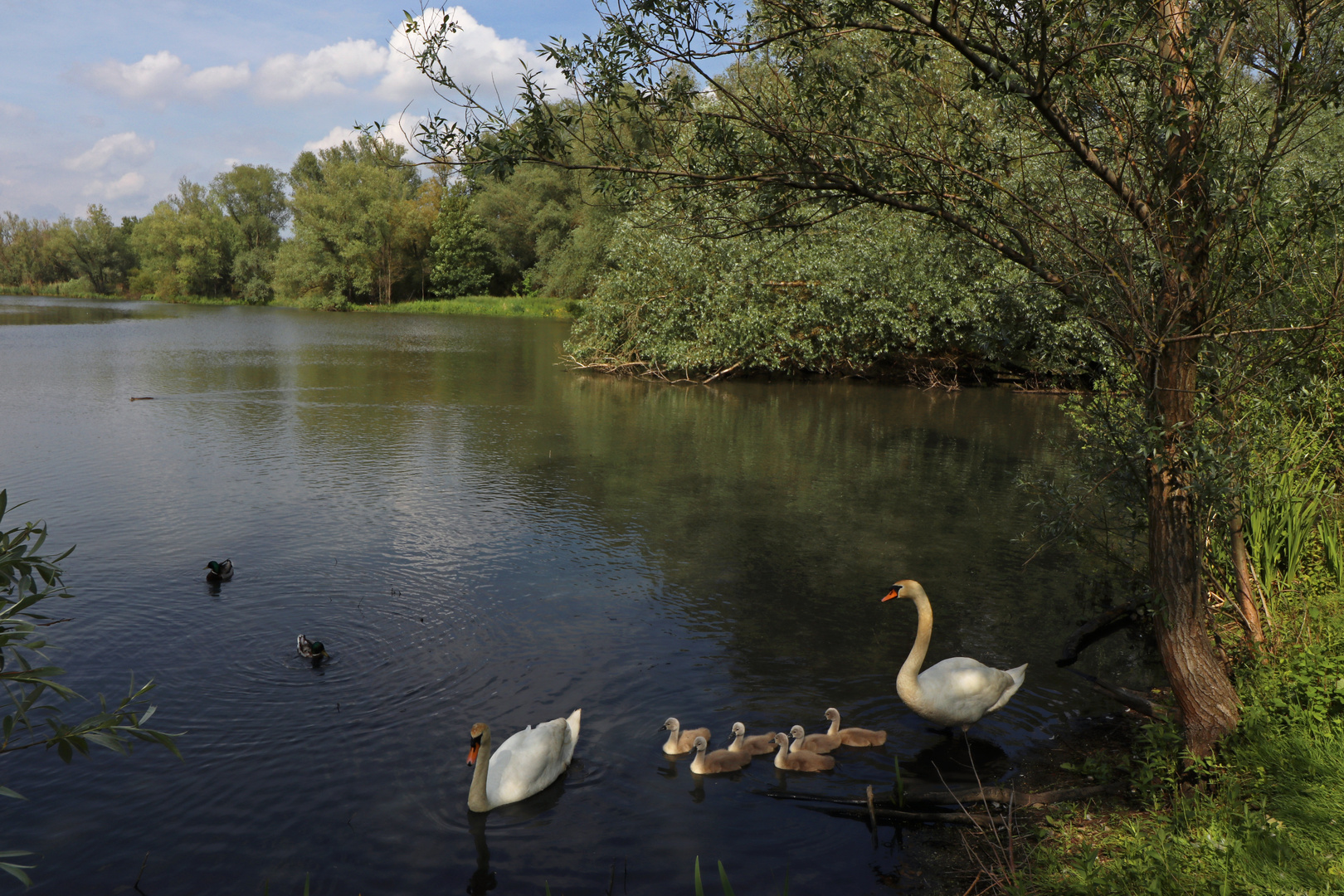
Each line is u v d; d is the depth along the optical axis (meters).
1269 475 7.88
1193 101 5.30
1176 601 5.91
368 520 13.23
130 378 28.91
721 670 8.30
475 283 84.75
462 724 7.13
